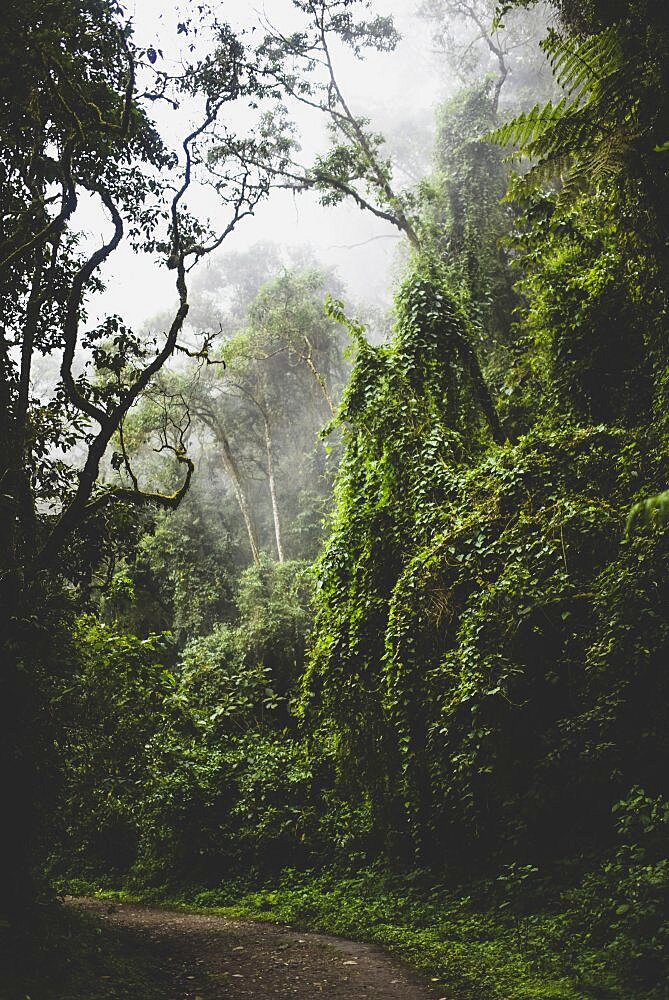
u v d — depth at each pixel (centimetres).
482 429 1343
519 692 881
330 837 1229
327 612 1226
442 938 760
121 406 722
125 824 1398
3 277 763
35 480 777
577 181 546
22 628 704
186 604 2606
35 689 722
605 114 547
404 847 1063
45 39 656
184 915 1091
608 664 806
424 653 977
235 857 1339
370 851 1162
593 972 549
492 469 1030
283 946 775
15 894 670
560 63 560
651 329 848
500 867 885
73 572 816
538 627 871
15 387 786
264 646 2127
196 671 2016
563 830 843
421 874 976
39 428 769
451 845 979
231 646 2169
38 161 770
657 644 782
